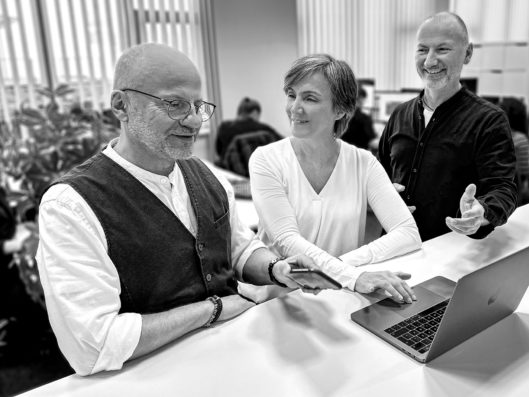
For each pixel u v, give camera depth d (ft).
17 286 8.92
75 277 3.10
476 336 3.31
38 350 8.27
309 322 3.55
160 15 15.72
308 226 4.84
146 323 3.17
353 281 4.00
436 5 16.52
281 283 4.08
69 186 3.29
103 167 3.45
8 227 8.21
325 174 4.89
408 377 2.87
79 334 3.00
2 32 13.43
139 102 3.26
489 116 5.52
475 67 14.74
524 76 13.96
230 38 17.17
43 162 7.97
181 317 3.32
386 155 6.73
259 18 17.42
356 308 3.75
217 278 3.96
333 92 4.43
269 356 3.12
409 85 17.98
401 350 3.14
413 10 17.21
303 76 4.42
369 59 18.48
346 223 4.84
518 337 3.29
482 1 14.42
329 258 4.25
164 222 3.57
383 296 3.93
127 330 3.07
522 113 12.03
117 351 3.01
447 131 5.82
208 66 16.80
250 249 4.40
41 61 14.14
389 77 18.31
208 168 4.26
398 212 4.87
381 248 4.64
